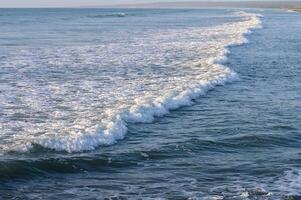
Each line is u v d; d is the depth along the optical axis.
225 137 11.45
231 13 118.06
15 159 9.27
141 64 22.77
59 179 8.69
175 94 15.43
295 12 124.81
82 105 13.96
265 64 24.09
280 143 11.11
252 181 8.61
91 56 26.33
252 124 12.70
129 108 13.36
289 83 18.97
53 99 14.86
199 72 20.17
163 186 8.38
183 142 10.96
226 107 14.74
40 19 89.06
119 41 36.31
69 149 10.09
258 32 46.25
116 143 10.84
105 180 8.66
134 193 8.06
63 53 28.03
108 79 18.53
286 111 14.23
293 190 8.17
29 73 20.16
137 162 9.63
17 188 8.20
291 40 37.53
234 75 19.94
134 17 96.56
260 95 16.59
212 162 9.69
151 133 11.77
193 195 7.96
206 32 45.06
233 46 32.22
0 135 10.90
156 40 36.66
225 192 8.08
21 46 32.72
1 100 14.70
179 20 77.88
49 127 11.55
